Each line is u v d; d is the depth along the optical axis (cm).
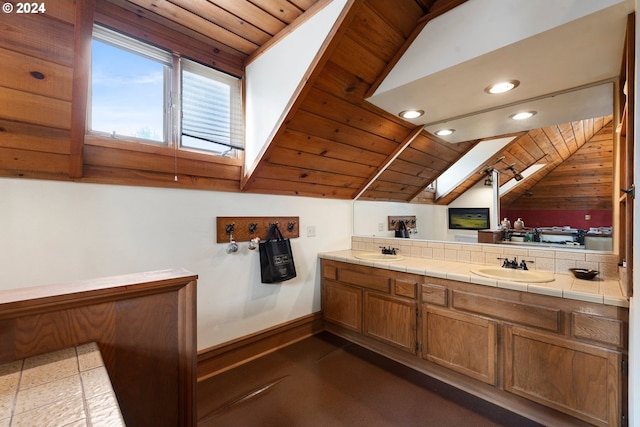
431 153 264
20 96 132
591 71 166
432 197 268
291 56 193
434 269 220
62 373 77
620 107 166
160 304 105
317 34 175
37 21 118
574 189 196
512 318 178
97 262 177
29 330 83
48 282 162
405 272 233
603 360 148
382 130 252
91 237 175
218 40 210
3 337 80
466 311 198
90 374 77
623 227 168
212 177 226
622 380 143
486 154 236
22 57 123
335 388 208
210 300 228
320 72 183
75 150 158
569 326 158
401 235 293
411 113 232
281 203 273
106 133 178
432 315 216
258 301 258
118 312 97
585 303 153
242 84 234
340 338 291
